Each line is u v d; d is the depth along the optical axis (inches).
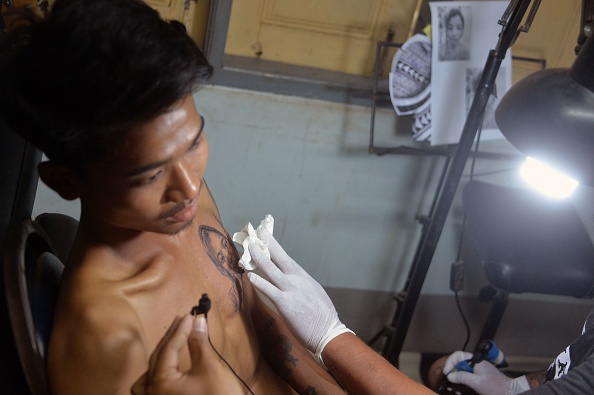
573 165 41.1
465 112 69.1
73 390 26.2
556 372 48.3
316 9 71.7
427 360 87.0
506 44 51.2
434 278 84.2
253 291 40.7
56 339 26.6
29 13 24.2
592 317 47.1
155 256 30.4
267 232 39.6
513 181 80.0
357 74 75.2
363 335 85.7
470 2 66.0
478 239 67.6
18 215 37.0
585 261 66.6
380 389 36.4
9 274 26.9
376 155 74.4
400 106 67.1
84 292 27.1
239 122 70.0
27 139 25.0
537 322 90.1
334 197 76.1
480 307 86.7
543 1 74.6
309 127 71.7
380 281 82.3
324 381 40.1
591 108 39.8
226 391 25.6
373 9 72.5
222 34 65.1
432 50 66.1
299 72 71.1
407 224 79.1
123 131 23.6
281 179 74.0
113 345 26.0
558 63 78.8
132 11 23.0
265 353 40.3
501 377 55.7
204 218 36.0
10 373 27.0
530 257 65.3
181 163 25.3
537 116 41.3
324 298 39.2
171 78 23.2
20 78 23.5
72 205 70.4
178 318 26.8
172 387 25.2
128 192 25.2
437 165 76.1
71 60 22.6
